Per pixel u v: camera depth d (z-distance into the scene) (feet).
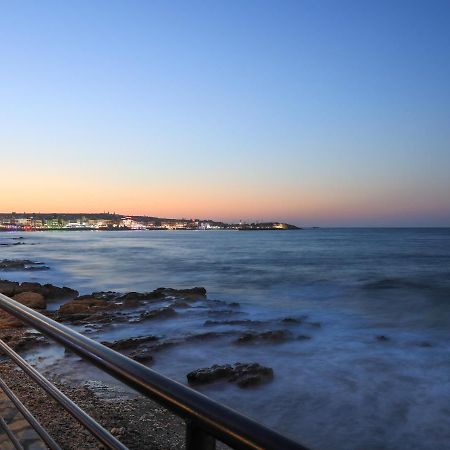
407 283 103.91
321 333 46.21
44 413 18.53
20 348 33.96
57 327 5.98
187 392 3.67
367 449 21.34
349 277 117.91
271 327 48.19
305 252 243.40
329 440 22.15
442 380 30.76
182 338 39.81
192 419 3.46
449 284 102.12
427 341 42.57
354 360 35.55
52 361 31.50
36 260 180.65
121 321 49.49
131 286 100.58
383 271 135.33
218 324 49.06
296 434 22.72
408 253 234.99
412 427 23.50
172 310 52.95
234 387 28.04
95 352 4.88
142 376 4.11
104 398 24.34
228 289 93.66
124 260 179.42
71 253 231.09
